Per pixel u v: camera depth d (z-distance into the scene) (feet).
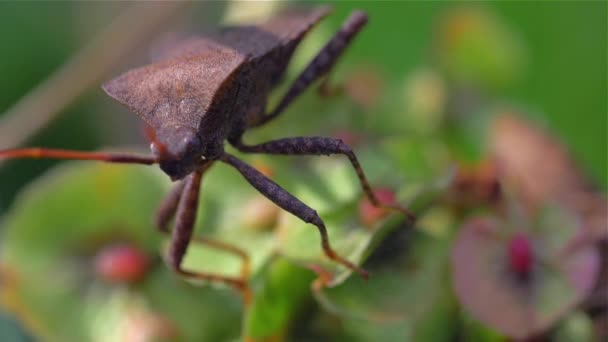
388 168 0.18
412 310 0.17
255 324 0.18
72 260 0.19
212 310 0.19
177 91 0.18
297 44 0.19
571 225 0.18
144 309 0.19
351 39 0.19
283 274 0.18
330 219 0.18
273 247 0.18
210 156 0.18
